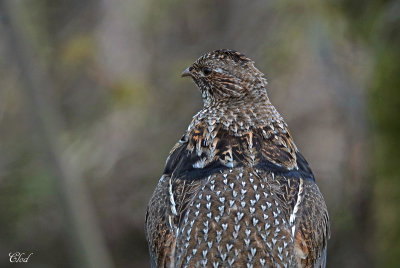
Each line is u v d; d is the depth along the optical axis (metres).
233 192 7.05
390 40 13.74
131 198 18.50
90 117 18.94
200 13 19.42
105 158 18.58
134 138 18.81
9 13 11.63
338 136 17.72
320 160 17.52
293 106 18.17
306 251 7.28
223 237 6.74
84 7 19.92
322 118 18.11
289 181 7.51
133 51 19.17
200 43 19.25
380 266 14.28
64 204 12.25
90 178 18.39
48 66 18.88
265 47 18.25
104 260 12.61
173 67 18.75
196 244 6.77
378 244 14.34
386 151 14.03
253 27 18.59
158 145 18.78
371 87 14.10
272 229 6.85
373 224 14.38
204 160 7.59
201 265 6.66
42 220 18.03
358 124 14.31
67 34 19.38
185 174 7.62
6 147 18.02
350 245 14.77
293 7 16.45
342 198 14.88
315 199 7.73
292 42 17.72
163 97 19.03
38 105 11.93
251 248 6.68
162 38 19.48
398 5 13.52
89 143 18.56
